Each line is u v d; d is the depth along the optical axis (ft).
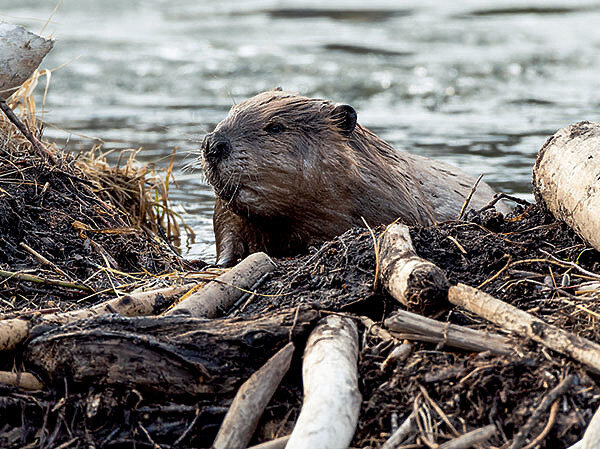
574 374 20.85
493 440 20.15
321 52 114.42
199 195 55.83
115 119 79.00
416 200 39.68
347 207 37.81
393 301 25.57
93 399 21.85
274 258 36.70
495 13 155.94
